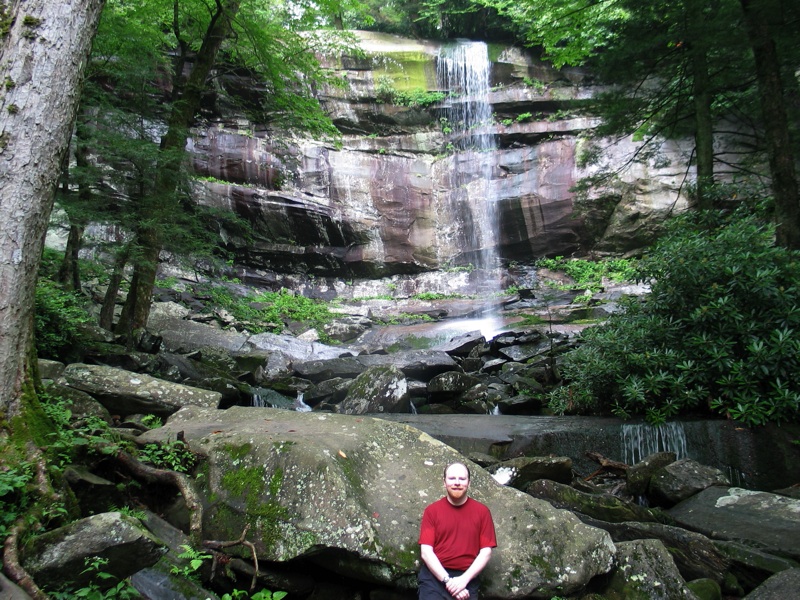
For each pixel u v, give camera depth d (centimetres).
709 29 973
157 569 340
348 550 357
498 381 1120
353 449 434
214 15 1211
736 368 743
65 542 296
